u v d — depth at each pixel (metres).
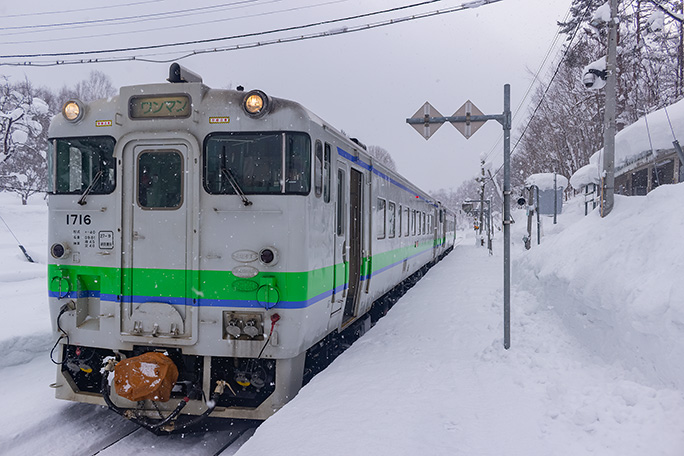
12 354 6.30
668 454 2.81
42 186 33.56
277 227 4.46
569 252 6.56
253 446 3.50
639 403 3.40
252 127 4.51
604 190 6.77
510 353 5.23
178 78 4.66
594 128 25.23
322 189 4.98
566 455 3.05
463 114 5.60
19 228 21.41
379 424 3.66
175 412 4.29
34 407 4.96
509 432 3.45
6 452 4.07
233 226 4.50
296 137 4.52
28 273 13.20
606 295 4.71
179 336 4.50
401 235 10.22
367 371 5.05
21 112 22.41
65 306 4.73
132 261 4.58
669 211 5.03
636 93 19.17
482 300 8.97
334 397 4.29
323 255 5.10
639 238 4.96
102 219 4.65
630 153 9.99
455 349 5.78
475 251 25.41
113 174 4.68
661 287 3.98
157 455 4.16
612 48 6.77
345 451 3.26
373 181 7.51
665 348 3.59
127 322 4.58
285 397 4.53
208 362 4.51
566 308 5.62
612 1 6.82
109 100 4.74
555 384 4.08
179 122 4.55
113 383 4.57
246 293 4.45
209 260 4.50
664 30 18.72
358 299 6.96
